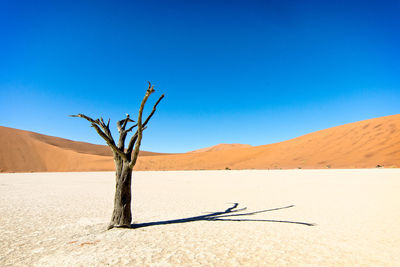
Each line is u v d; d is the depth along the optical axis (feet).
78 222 24.11
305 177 85.56
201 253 15.24
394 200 36.68
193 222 24.52
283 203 36.47
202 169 201.67
